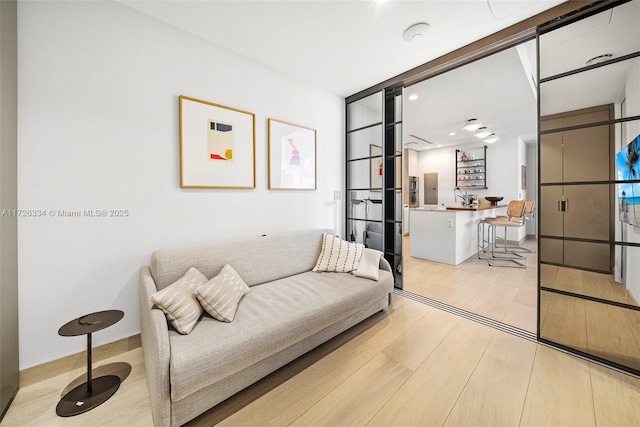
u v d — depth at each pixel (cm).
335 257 255
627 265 173
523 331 212
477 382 155
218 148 230
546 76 192
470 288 313
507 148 625
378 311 241
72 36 166
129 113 188
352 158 352
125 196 187
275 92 275
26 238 154
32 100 154
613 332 176
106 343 182
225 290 168
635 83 162
